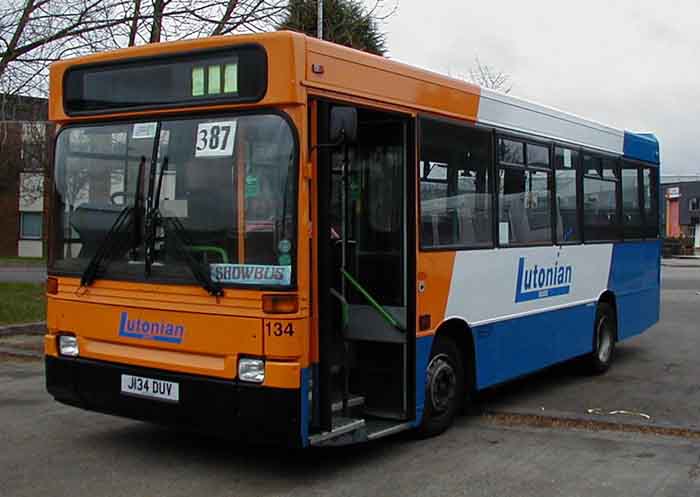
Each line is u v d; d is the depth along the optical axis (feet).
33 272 108.37
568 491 19.97
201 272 19.43
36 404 28.81
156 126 20.53
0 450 23.06
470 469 21.70
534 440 24.75
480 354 26.30
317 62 19.54
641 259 39.75
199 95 19.92
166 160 20.29
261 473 21.13
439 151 24.18
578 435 25.45
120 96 21.15
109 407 21.18
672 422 26.66
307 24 58.59
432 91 23.90
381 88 21.80
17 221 158.10
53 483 20.18
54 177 22.39
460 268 25.04
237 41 19.36
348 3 62.80
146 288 20.34
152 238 20.34
